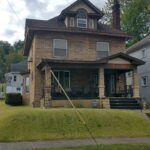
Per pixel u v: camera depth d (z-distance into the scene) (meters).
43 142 11.99
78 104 21.41
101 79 22.28
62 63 21.59
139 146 10.68
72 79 24.98
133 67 23.12
